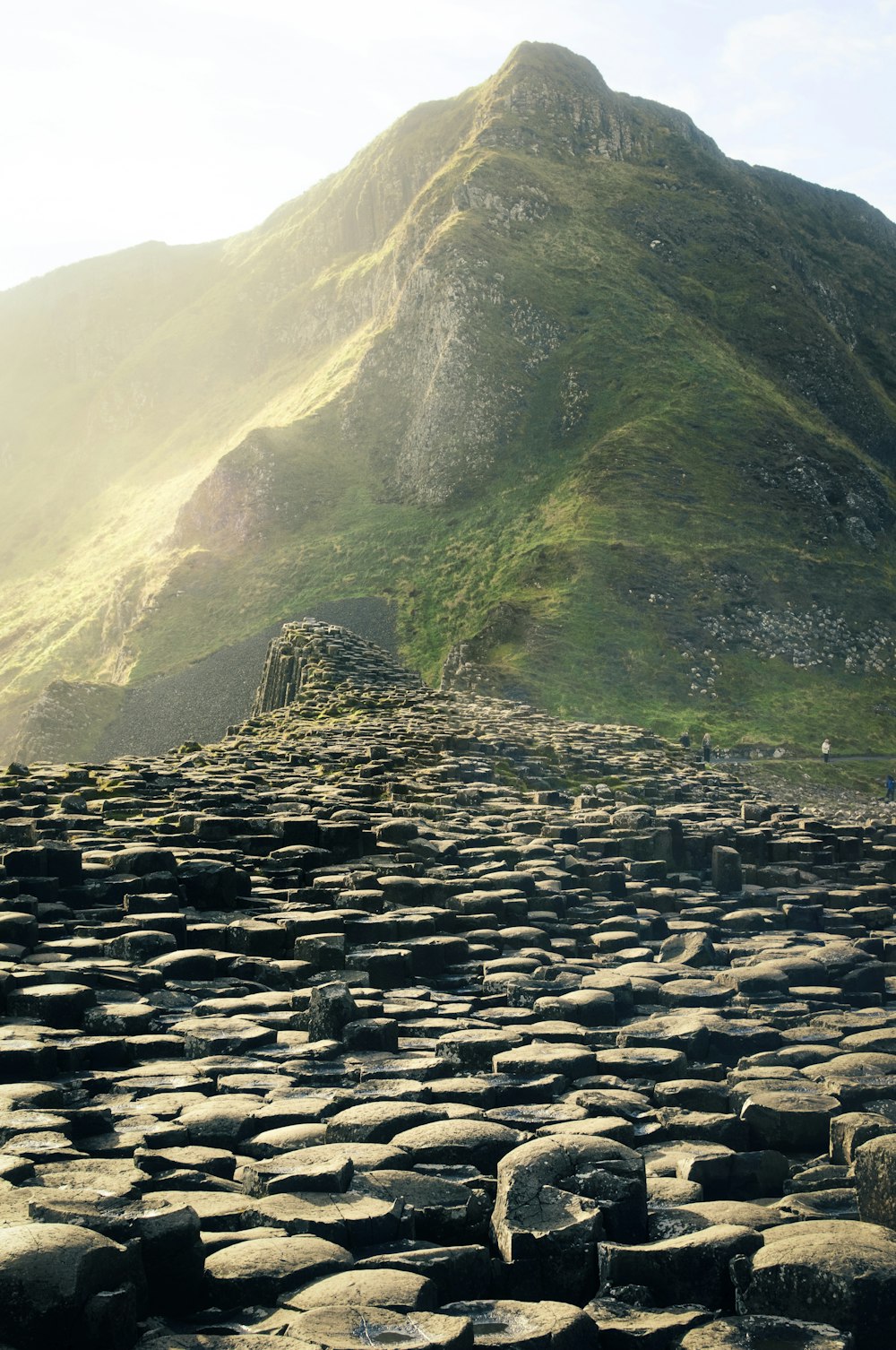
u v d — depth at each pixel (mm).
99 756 92625
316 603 111875
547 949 14930
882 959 16250
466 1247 6094
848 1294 5590
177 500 173625
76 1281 4969
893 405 156625
